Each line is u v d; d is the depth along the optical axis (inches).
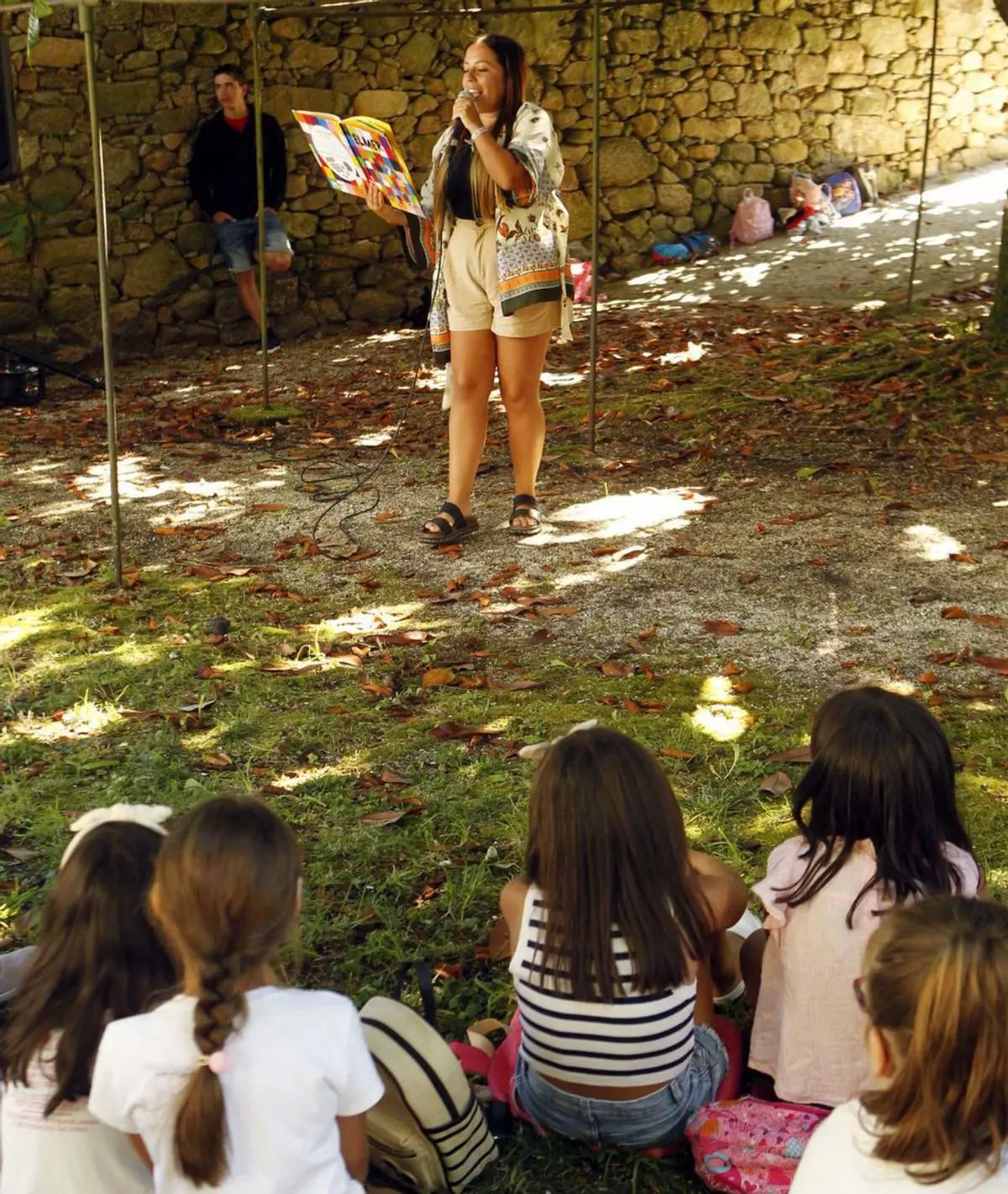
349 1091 77.4
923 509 230.5
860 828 93.7
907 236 462.0
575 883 88.7
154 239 415.2
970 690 164.2
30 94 394.3
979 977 63.1
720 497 242.7
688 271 458.3
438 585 206.8
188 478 271.7
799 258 455.2
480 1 434.3
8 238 393.1
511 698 168.1
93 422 328.2
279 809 143.7
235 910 74.4
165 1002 77.2
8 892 130.7
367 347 413.7
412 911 126.0
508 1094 100.0
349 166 207.8
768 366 327.6
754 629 185.3
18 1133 79.9
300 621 194.9
